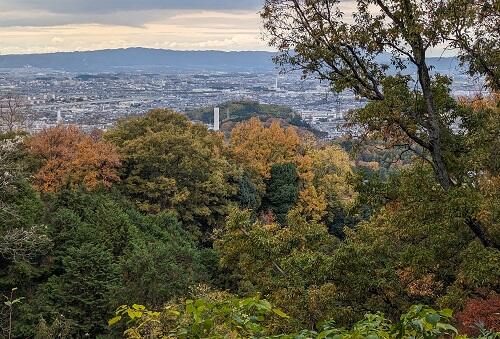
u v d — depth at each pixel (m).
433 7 11.08
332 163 47.91
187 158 36.19
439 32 10.83
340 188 45.62
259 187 43.19
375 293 11.80
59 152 33.03
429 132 11.68
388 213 12.77
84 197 25.27
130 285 16.78
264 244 12.23
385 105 11.02
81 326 17.61
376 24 11.59
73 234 21.61
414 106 11.52
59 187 30.62
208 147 42.38
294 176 45.12
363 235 13.80
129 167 36.78
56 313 17.34
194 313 2.85
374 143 12.46
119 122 43.38
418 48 11.26
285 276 11.75
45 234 20.22
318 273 11.77
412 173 11.98
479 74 11.98
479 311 9.66
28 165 30.39
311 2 11.92
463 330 9.59
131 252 21.14
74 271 18.47
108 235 22.69
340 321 10.94
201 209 36.19
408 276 11.94
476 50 11.72
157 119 43.44
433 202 10.82
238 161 44.88
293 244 13.05
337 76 12.46
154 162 35.62
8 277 19.17
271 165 45.00
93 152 33.19
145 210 34.25
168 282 16.98
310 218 44.38
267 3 12.31
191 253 22.62
